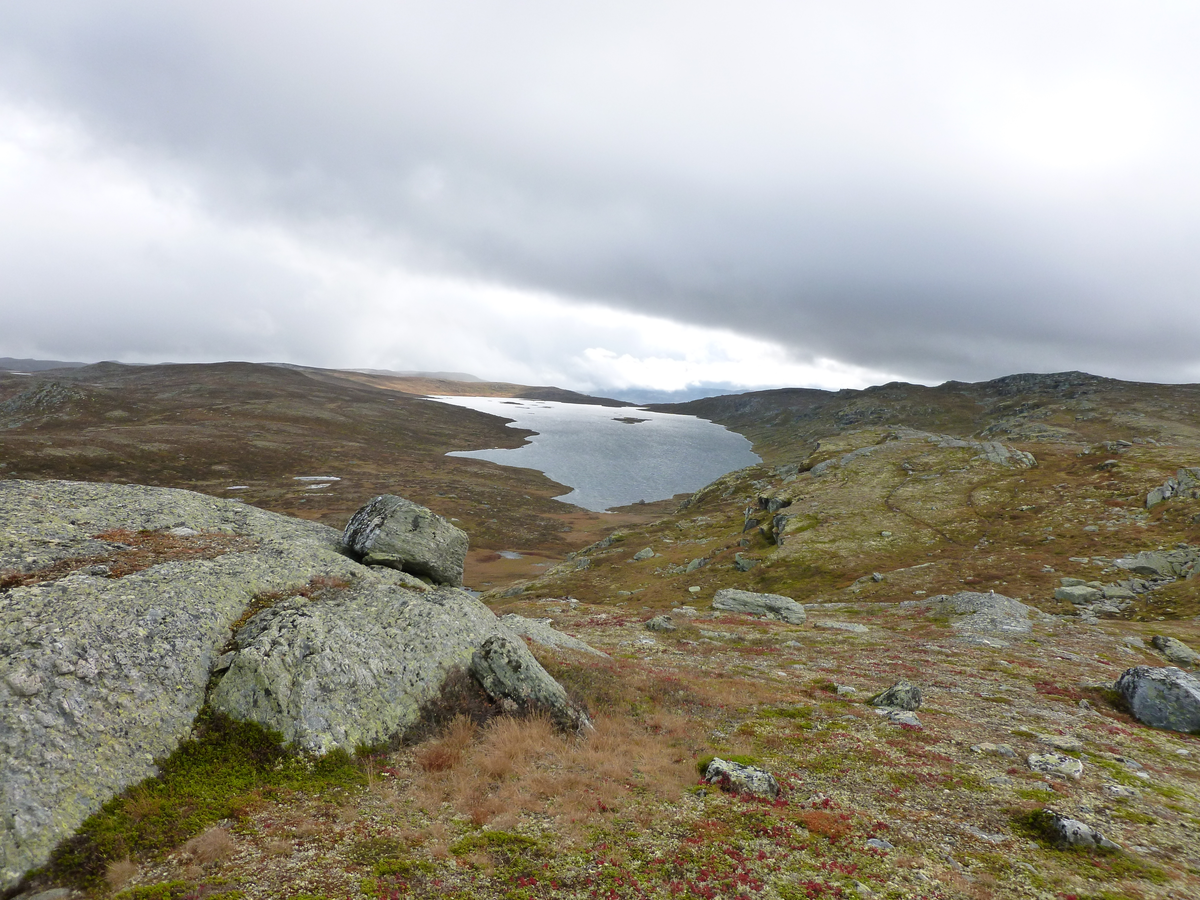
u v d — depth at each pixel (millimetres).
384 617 21672
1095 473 118312
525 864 12953
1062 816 15609
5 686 13109
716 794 17328
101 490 26250
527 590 113375
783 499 137000
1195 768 21812
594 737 20922
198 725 15750
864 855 14141
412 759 17266
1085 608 66000
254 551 23969
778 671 36781
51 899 10445
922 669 38375
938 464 144750
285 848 12555
